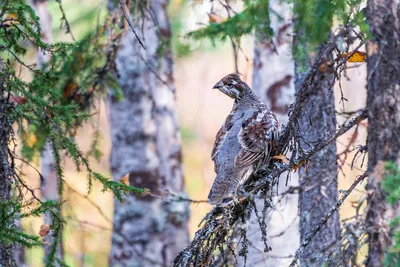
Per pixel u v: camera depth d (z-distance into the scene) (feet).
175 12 68.64
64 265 32.68
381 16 26.37
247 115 39.78
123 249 67.77
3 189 33.68
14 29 35.86
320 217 40.93
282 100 55.93
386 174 26.02
